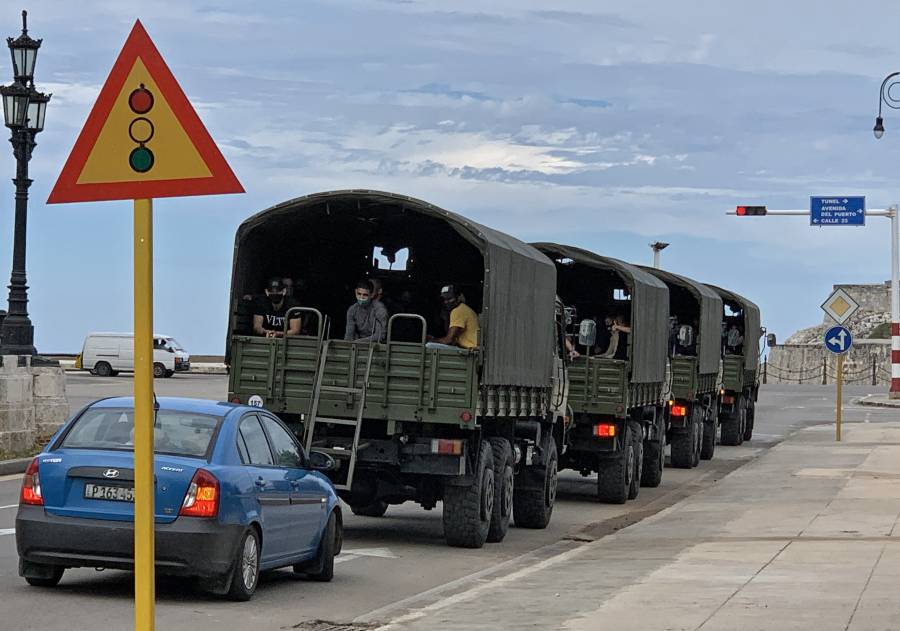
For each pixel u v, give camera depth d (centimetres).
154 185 600
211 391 5222
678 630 967
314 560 1312
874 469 2662
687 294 3225
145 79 600
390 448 1583
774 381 11338
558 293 2580
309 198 1644
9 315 2700
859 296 12888
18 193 2700
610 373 2273
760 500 2139
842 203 5288
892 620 997
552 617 1044
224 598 1170
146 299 599
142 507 600
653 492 2570
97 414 1169
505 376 1666
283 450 1260
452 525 1633
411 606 1177
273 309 1656
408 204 1611
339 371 1586
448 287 1686
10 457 2439
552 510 2144
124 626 1019
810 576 1261
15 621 1032
